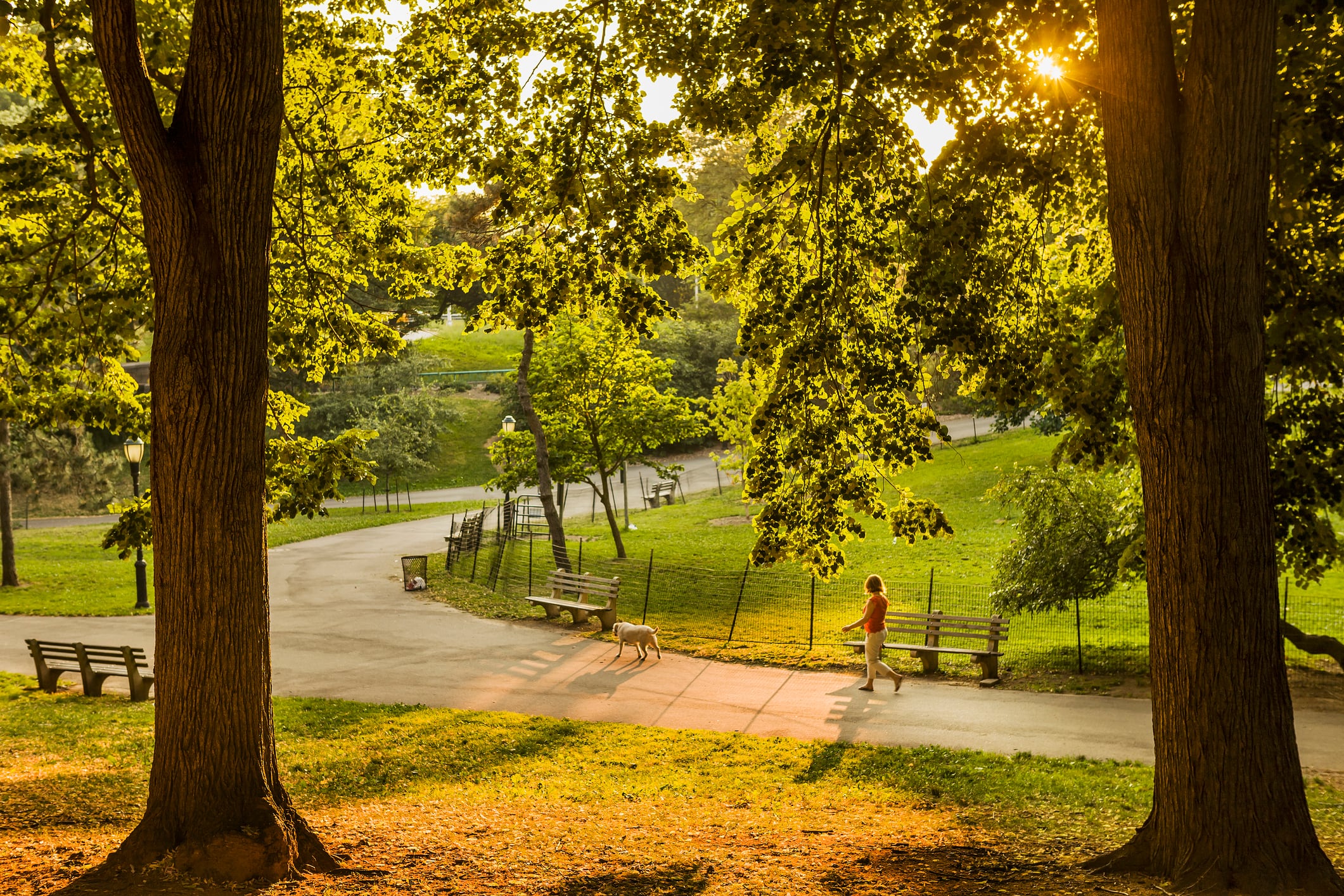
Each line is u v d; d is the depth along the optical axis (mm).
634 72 11617
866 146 10391
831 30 10219
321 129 14484
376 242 15250
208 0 7133
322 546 37812
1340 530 27844
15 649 21969
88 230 13680
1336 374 10781
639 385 30453
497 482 31016
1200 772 6352
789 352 11461
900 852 7746
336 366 16641
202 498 7066
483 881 7121
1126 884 6414
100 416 14594
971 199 11109
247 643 7215
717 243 12750
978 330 11477
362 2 13453
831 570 12523
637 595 25000
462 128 12203
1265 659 6344
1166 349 6535
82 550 38000
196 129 7137
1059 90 10359
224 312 7152
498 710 14977
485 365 74750
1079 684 15633
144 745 13148
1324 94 9633
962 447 47688
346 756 12281
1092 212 12453
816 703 14938
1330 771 10867
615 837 8547
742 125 11383
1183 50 9570
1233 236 6445
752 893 6746
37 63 12492
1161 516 6586
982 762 11594
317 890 6750
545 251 11992
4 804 9773
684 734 13359
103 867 6809
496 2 11906
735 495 44812
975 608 22453
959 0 9789
